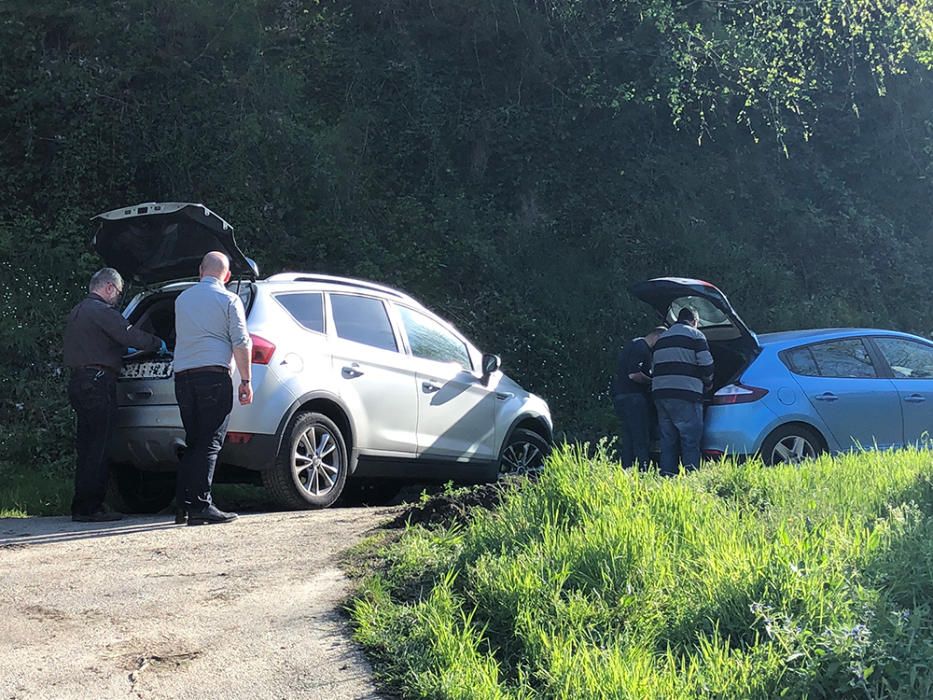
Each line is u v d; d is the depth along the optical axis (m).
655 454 9.91
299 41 17.67
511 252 16.59
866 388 9.48
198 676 3.86
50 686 3.79
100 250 8.32
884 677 3.19
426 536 5.53
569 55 18.39
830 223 19.03
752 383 9.10
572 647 3.78
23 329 12.37
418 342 8.83
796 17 17.92
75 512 7.47
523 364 15.09
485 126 17.56
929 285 19.08
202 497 6.73
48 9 14.90
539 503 5.27
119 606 4.68
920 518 4.63
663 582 4.23
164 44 15.50
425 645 3.99
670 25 17.56
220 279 6.93
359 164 16.52
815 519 5.19
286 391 7.39
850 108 19.97
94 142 14.52
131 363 7.71
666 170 18.38
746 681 3.32
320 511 7.21
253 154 15.31
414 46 18.17
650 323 16.14
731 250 17.80
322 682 3.79
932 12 18.39
